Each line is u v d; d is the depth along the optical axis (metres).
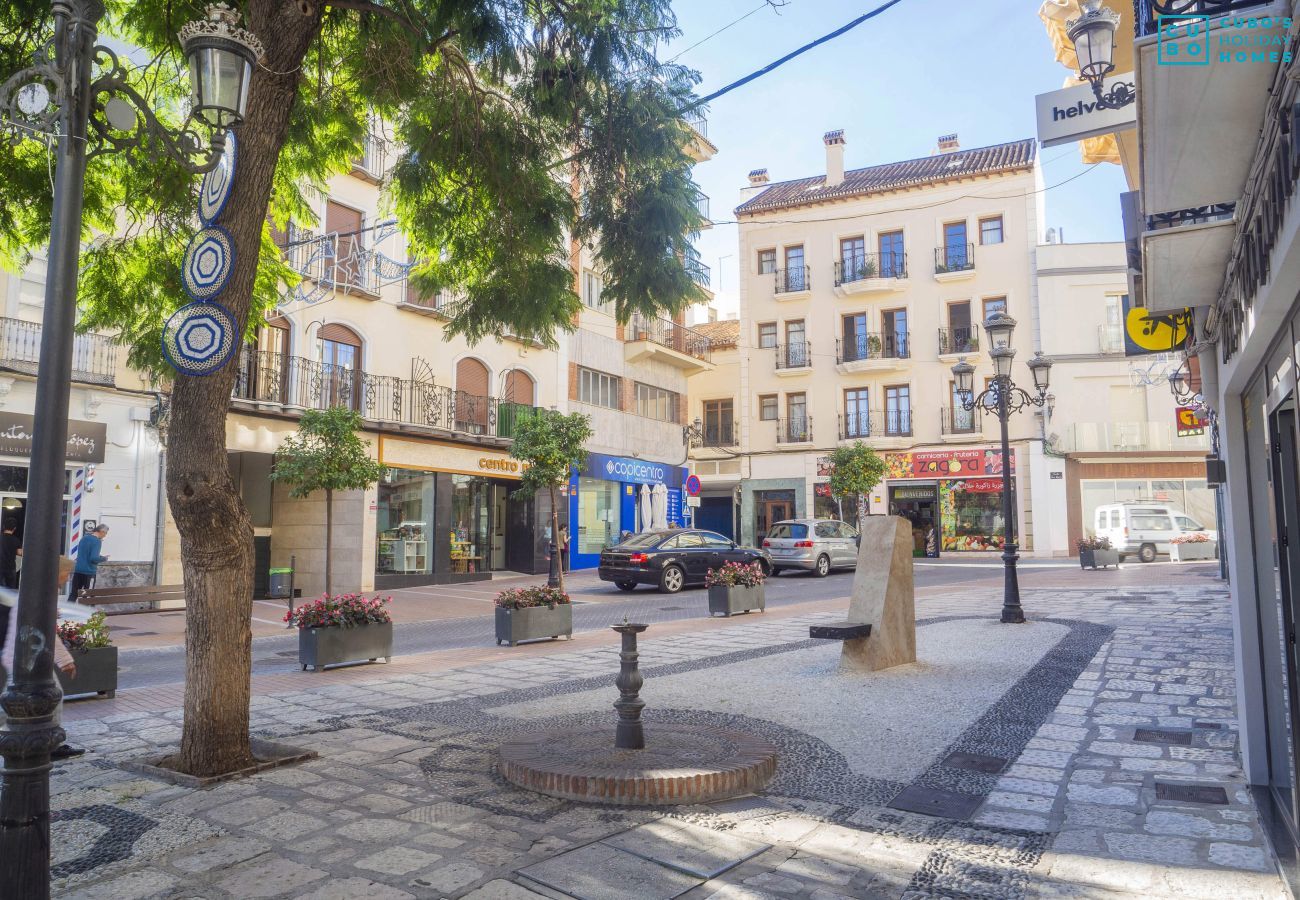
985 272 36.22
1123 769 5.54
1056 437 34.81
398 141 9.16
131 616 16.02
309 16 5.83
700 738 6.00
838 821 4.66
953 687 8.03
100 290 8.01
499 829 4.51
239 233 5.50
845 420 38.44
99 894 3.72
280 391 19.86
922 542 36.56
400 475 22.97
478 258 9.06
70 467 15.86
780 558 25.36
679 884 3.83
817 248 39.25
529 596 12.45
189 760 5.47
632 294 8.17
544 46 7.80
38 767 3.04
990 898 3.70
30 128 3.73
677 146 8.06
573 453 19.09
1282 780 4.93
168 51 7.92
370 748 6.19
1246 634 5.17
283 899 3.67
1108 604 14.76
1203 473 33.88
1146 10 3.17
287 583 20.17
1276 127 2.68
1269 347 4.04
